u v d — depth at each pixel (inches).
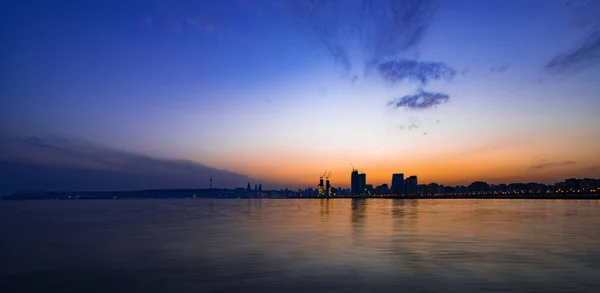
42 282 1090.7
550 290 979.9
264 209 6471.5
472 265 1272.1
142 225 2908.5
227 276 1138.0
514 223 2913.4
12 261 1397.6
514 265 1269.7
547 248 1619.1
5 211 5989.2
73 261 1389.0
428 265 1272.1
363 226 2682.1
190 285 1043.9
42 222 3307.1
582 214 4249.5
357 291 979.3
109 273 1191.6
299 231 2352.4
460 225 2731.3
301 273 1168.8
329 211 5403.5
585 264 1284.4
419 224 2832.2
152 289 1014.4
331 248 1635.1
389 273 1162.6
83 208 7544.3
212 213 4926.2
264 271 1199.6
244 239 1958.7
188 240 1932.8
